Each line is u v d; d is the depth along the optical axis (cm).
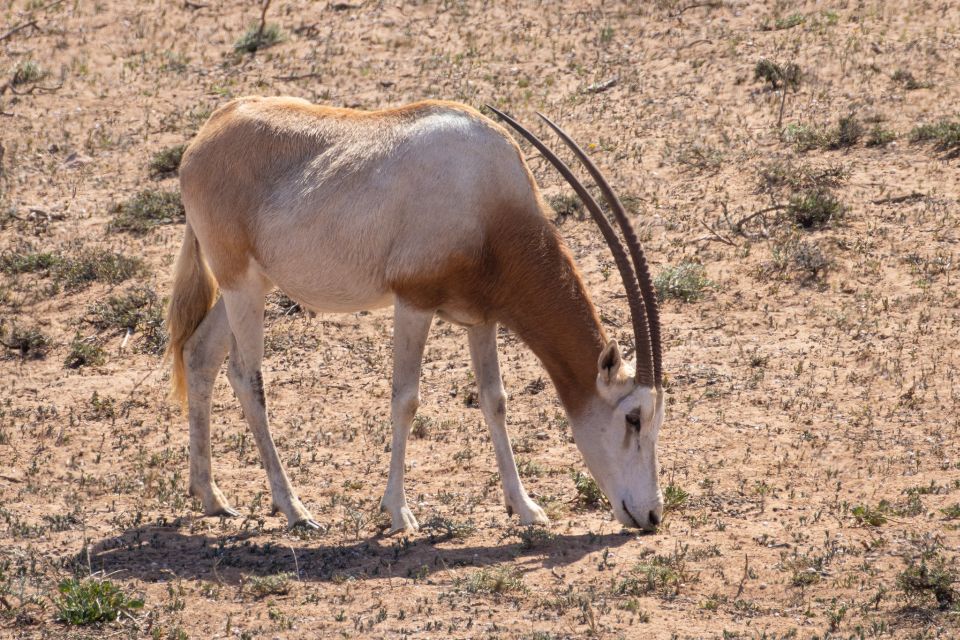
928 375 2409
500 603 1533
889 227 3066
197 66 4750
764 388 2428
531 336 1800
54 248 3431
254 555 1753
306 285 1886
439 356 2742
